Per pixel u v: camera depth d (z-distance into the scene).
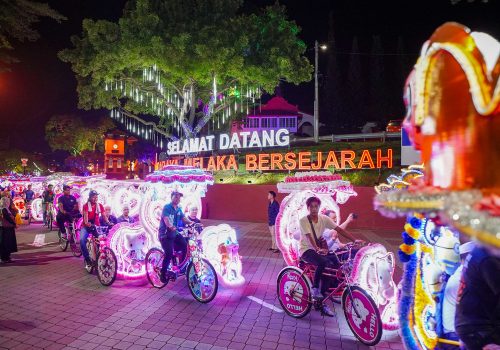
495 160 1.70
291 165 18.59
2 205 9.48
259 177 19.23
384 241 12.28
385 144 17.98
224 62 17.97
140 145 45.75
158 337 4.99
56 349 4.67
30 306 6.23
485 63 1.71
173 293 6.91
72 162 41.38
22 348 4.70
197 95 24.28
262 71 19.25
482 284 2.61
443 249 3.36
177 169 7.43
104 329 5.27
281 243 6.41
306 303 5.50
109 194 10.62
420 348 3.28
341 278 5.21
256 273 8.34
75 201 11.00
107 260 7.38
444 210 1.65
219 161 20.31
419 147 2.14
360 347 4.68
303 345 4.74
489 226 1.47
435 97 1.92
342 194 7.68
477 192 1.63
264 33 19.97
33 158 36.44
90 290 7.12
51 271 8.62
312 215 5.59
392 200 1.94
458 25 1.84
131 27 18.06
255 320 5.57
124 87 21.98
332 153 17.41
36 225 16.73
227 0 19.17
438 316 3.25
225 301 6.43
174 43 17.41
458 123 1.81
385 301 5.07
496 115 1.69
